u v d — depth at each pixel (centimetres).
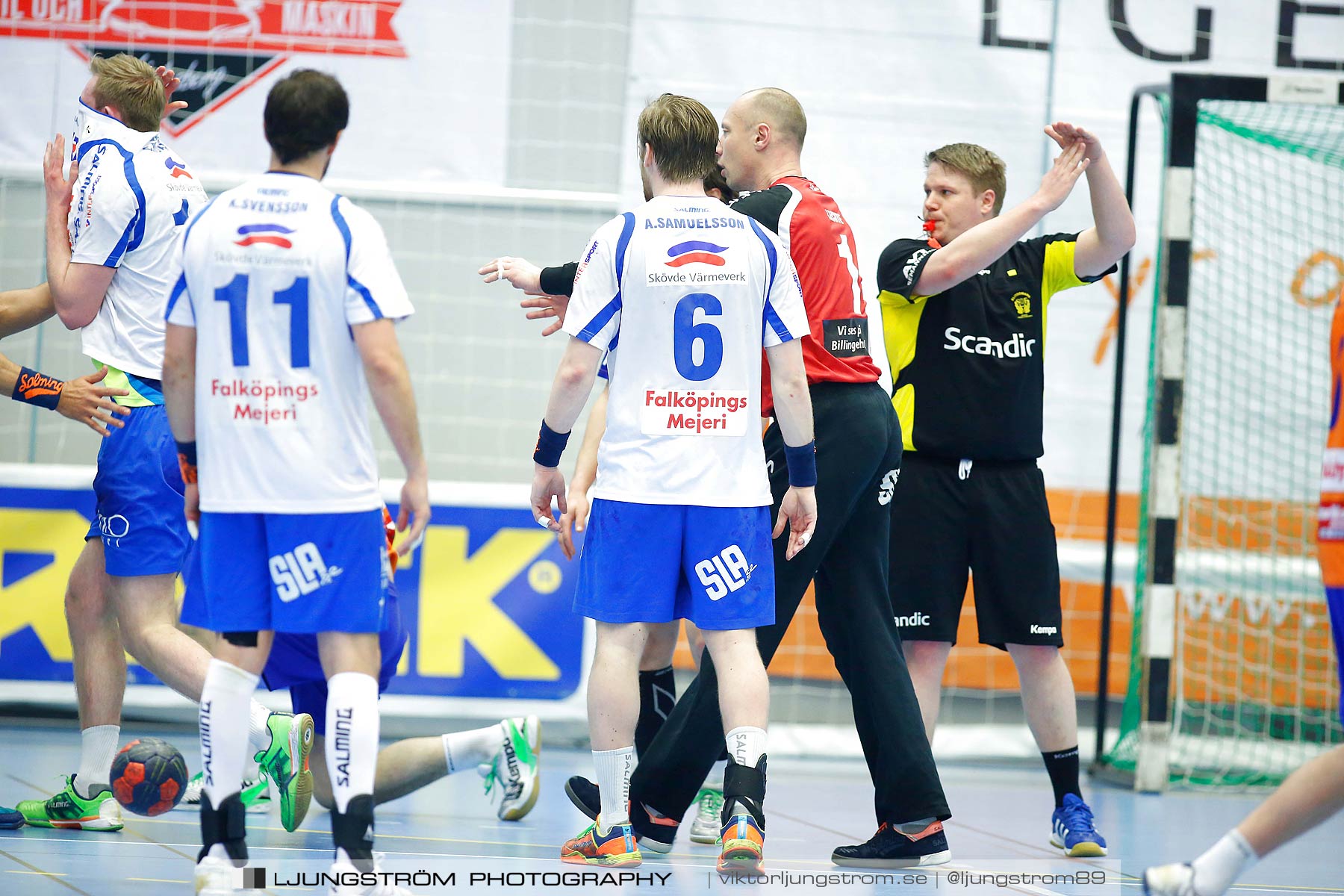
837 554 1012
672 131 900
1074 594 1825
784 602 967
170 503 1033
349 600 739
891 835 994
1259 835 738
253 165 1742
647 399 874
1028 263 1139
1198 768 1697
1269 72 1841
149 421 1036
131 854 925
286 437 736
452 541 1672
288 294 739
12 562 1631
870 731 1016
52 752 1440
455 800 1261
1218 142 1838
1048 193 1041
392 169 1775
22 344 1725
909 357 1118
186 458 775
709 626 877
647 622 880
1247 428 1853
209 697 738
